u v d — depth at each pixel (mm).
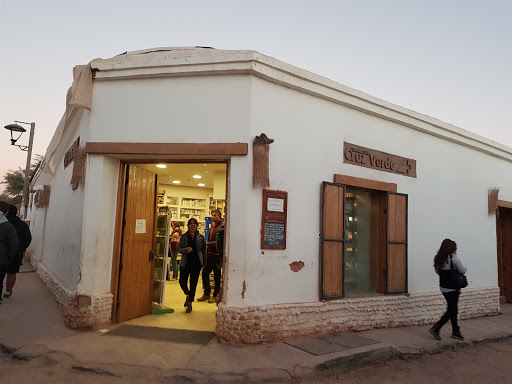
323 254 5883
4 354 4559
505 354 5941
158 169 10016
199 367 4199
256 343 5051
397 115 7234
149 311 6488
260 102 5492
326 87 6172
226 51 5625
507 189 9953
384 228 6910
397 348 5359
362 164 6699
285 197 5605
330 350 4953
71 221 6477
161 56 5734
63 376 3996
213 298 7824
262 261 5312
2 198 37812
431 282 7633
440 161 8180
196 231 6898
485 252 9039
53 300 7258
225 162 5582
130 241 6012
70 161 7320
